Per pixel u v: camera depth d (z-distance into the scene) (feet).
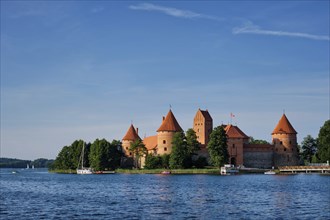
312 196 215.72
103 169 586.45
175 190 255.91
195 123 618.85
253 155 531.50
